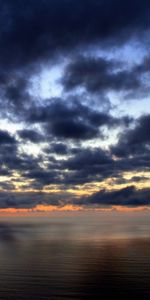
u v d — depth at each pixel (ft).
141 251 172.04
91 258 147.13
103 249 185.57
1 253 173.17
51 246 209.36
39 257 153.69
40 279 102.99
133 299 83.76
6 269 120.47
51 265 129.08
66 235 321.11
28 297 83.82
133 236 294.25
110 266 124.98
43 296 84.58
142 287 93.45
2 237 309.22
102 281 100.27
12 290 90.17
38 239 274.16
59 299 82.38
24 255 162.61
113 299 83.35
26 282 99.14
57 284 96.63
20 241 255.91
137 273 111.14
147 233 337.11
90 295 85.92
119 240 250.37
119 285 95.71
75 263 133.39
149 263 130.62
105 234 326.24
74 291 89.66
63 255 159.53
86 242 235.20
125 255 155.33
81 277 105.60
